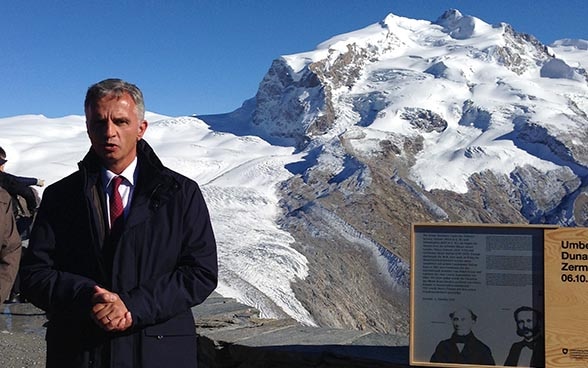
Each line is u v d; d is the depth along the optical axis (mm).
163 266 3211
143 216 3197
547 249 3725
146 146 3424
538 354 3730
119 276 3145
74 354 3156
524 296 3768
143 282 3152
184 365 3223
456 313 3836
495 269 3809
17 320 8617
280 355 4438
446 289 3857
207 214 3375
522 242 3783
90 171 3277
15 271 4105
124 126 3230
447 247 3867
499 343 3777
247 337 4859
